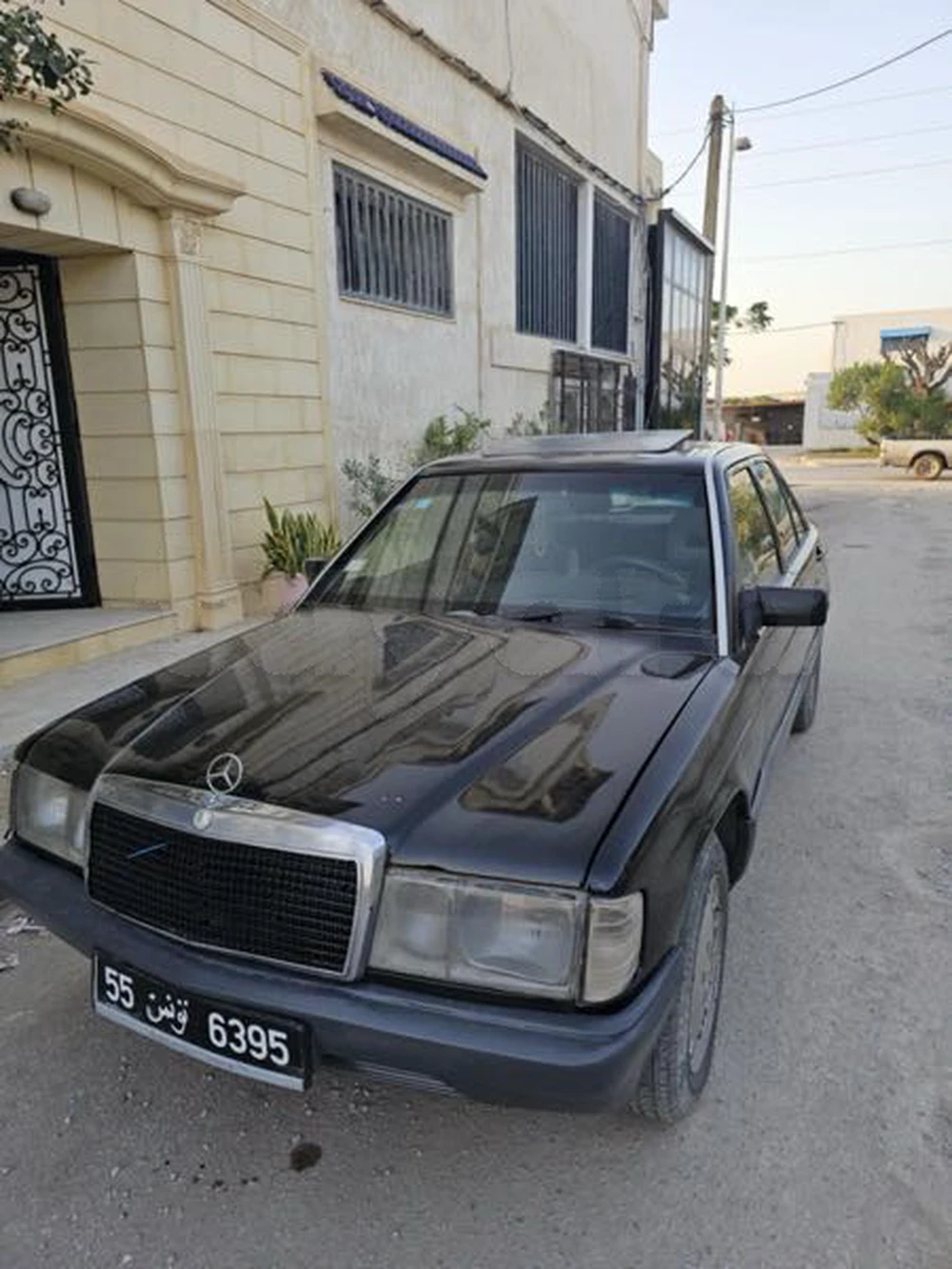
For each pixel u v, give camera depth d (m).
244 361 7.00
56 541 6.50
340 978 1.84
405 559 3.48
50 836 2.35
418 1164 2.15
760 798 2.92
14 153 5.02
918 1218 1.98
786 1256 1.90
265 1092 2.39
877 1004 2.70
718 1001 2.45
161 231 6.12
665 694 2.43
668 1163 2.14
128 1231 1.98
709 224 21.03
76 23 5.38
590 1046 1.71
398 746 2.12
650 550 3.12
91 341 6.14
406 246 9.43
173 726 2.33
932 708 5.41
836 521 15.55
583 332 14.82
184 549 6.57
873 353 45.34
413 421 9.71
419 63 9.33
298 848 1.86
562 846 1.79
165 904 2.01
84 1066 2.50
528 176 12.61
